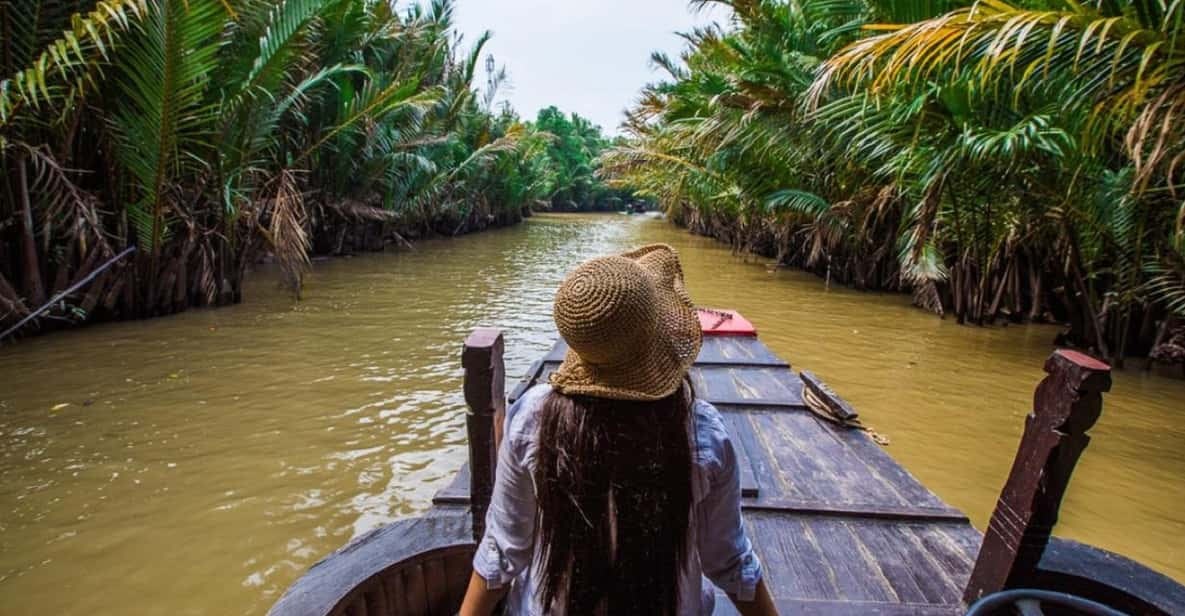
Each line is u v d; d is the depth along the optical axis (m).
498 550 1.19
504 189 29.17
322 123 12.96
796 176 12.91
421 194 18.31
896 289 11.83
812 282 13.26
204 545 3.12
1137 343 7.25
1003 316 9.27
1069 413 1.66
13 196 6.63
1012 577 1.87
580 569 1.08
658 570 1.08
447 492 2.83
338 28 11.53
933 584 2.28
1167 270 6.25
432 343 7.15
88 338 6.94
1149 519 3.57
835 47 8.77
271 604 2.71
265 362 6.25
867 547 2.52
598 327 1.03
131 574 2.88
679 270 1.38
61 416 4.72
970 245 8.75
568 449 1.07
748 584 1.19
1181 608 1.75
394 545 1.93
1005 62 4.87
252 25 7.89
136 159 7.04
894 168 7.94
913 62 4.63
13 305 6.31
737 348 5.88
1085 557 1.94
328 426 4.63
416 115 15.97
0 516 3.34
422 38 16.11
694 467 1.08
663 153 18.52
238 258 9.31
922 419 5.04
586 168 54.56
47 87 6.15
